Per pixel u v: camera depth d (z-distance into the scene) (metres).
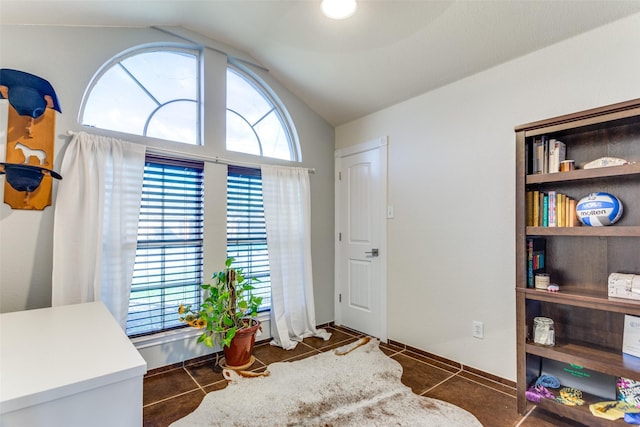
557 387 1.85
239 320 2.54
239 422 1.75
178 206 2.52
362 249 3.22
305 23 2.26
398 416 1.79
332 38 2.36
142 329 2.35
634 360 1.57
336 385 2.15
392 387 2.12
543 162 1.84
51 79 1.98
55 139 1.98
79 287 1.96
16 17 1.76
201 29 2.52
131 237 2.21
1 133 1.82
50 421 0.77
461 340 2.40
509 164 2.16
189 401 1.96
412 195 2.77
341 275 3.46
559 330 1.92
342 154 3.48
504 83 2.18
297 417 1.79
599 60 1.79
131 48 2.32
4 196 1.83
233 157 2.79
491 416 1.79
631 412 1.55
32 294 1.90
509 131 2.16
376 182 3.10
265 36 2.53
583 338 1.84
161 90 2.52
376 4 1.98
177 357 2.45
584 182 1.83
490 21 1.92
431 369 2.39
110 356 0.97
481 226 2.30
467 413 1.82
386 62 2.47
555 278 1.93
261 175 2.94
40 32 1.95
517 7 1.79
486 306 2.26
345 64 2.61
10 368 0.88
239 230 2.88
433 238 2.60
